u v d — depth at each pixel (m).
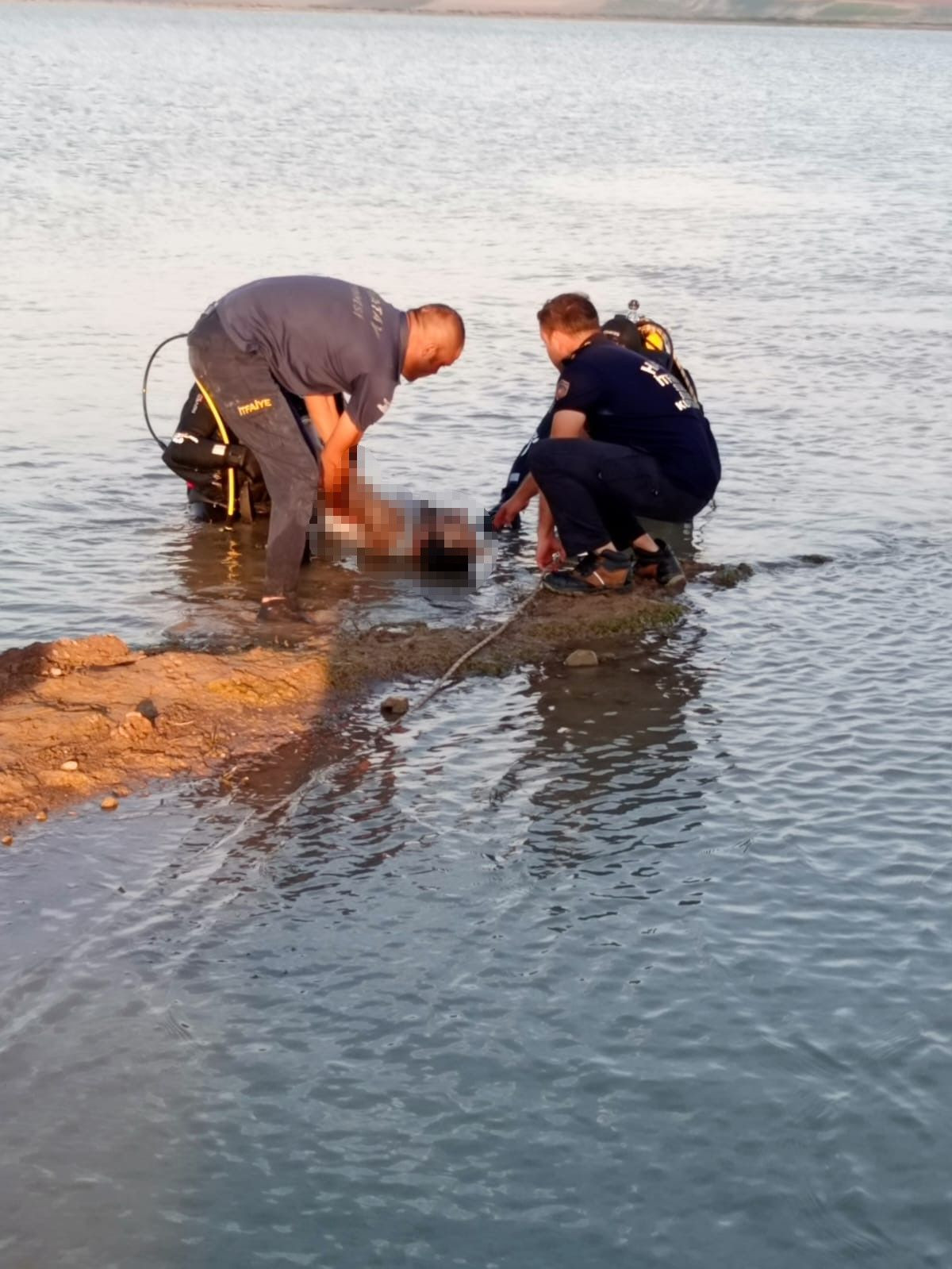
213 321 6.18
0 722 5.37
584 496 6.83
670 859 4.68
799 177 29.91
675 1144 3.44
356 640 6.34
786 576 7.36
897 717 5.74
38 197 21.84
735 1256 3.12
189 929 4.25
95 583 6.97
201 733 5.44
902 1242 3.17
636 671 6.19
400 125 42.09
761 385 11.50
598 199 24.89
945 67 120.06
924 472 9.23
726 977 4.06
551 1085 3.63
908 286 16.70
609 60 118.50
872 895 4.47
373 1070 3.68
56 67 66.50
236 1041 3.77
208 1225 3.18
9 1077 3.62
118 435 9.52
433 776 5.23
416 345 6.07
